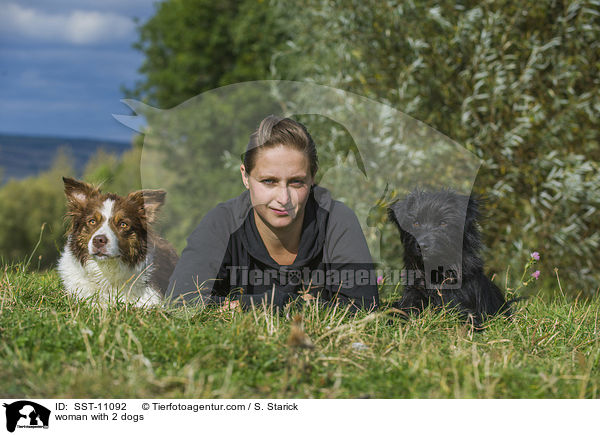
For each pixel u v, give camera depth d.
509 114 6.73
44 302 3.50
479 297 3.96
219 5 16.48
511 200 6.79
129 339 2.61
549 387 2.45
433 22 6.78
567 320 3.71
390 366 2.62
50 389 2.25
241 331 2.77
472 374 2.52
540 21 6.62
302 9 7.45
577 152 6.79
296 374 2.43
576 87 6.84
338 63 7.02
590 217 6.86
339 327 2.87
